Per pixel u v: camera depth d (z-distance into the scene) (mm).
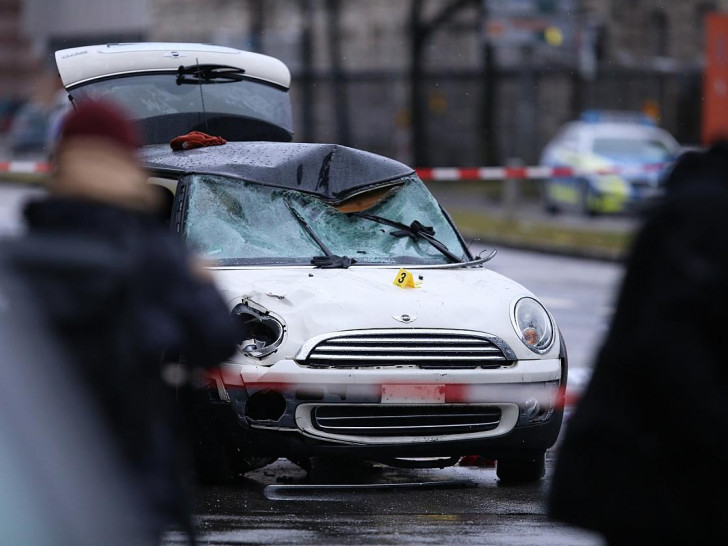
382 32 135500
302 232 25688
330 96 137250
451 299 23609
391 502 22359
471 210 101812
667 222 11711
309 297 23000
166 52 33594
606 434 11727
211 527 20000
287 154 26734
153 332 12547
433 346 22719
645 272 11750
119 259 12531
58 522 11461
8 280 12398
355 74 136625
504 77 133375
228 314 13031
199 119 33125
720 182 11945
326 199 26281
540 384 23297
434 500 22625
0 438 11508
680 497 11547
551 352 23625
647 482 11617
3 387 11711
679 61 138500
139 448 12469
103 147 12914
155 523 12438
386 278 24312
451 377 22547
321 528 20141
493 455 23375
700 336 11391
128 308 12539
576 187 93062
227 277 23984
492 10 107750
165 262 12773
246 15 138125
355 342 22438
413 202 27078
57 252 12508
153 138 32844
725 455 11273
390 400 22344
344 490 23359
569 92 134500
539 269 66500
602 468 11719
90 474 11844
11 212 79875
